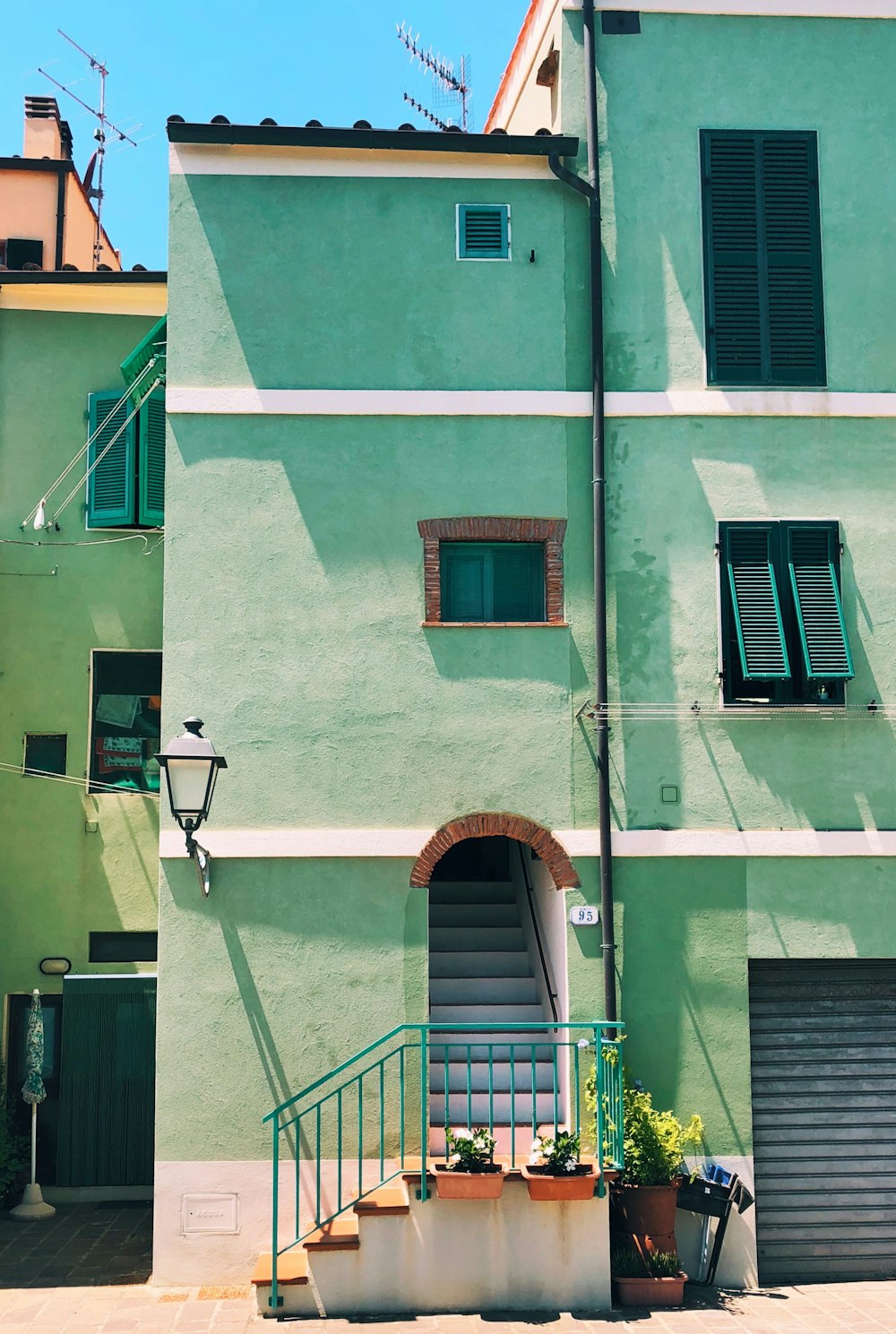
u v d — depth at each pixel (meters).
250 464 10.70
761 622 10.64
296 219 10.97
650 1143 9.71
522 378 10.92
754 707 10.66
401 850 10.36
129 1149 12.59
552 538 10.78
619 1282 9.45
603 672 10.58
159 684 13.41
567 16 11.32
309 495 10.70
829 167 11.33
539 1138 9.48
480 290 11.00
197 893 10.25
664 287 11.08
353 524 10.70
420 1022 10.20
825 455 11.01
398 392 10.82
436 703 10.55
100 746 13.27
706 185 11.21
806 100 11.38
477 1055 11.15
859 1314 9.32
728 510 10.89
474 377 10.89
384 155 11.04
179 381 10.73
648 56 11.32
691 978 10.41
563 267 11.09
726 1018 10.40
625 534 10.84
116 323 13.68
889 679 10.84
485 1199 9.27
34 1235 11.31
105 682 13.35
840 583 10.89
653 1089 10.29
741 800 10.62
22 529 13.33
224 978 10.17
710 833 10.55
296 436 10.76
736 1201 9.97
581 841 10.46
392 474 10.77
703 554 10.84
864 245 11.28
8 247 16.41
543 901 11.41
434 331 10.92
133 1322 8.98
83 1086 12.61
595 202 11.05
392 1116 10.07
